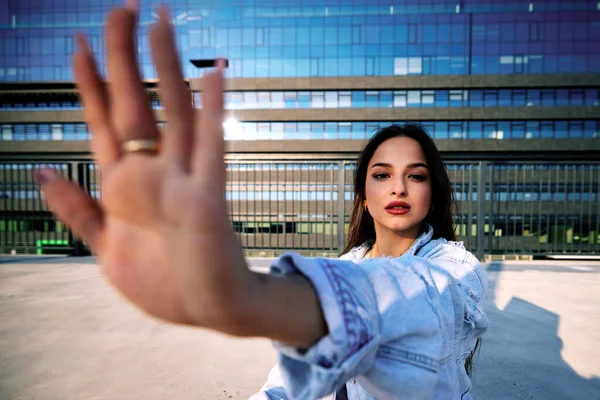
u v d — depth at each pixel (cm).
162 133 34
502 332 316
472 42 3269
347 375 44
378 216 113
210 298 32
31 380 228
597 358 262
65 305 402
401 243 117
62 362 255
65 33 3531
